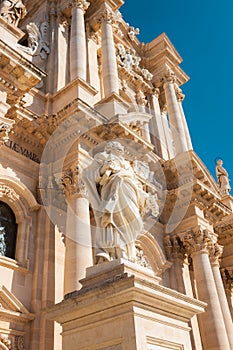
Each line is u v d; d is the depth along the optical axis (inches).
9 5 587.8
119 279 243.6
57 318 267.1
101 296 242.5
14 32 556.4
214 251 775.1
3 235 517.7
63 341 256.8
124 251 287.4
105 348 232.7
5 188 540.1
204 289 695.1
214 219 833.5
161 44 1143.0
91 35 920.3
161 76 1106.7
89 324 248.1
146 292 236.8
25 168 579.5
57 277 508.7
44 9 892.0
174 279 727.7
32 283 497.7
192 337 665.0
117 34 1024.9
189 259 791.7
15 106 560.7
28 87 524.1
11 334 439.2
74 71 745.6
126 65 1016.2
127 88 1001.5
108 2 948.6
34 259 519.2
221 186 1106.7
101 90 848.9
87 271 283.7
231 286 938.7
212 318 663.8
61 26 861.8
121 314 234.5
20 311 456.8
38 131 602.5
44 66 784.9
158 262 708.0
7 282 473.4
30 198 555.8
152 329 236.1
